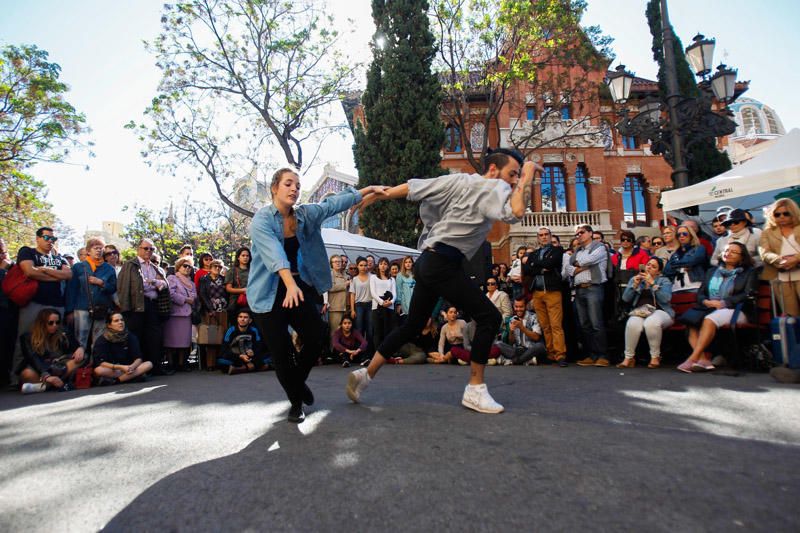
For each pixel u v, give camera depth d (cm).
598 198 2264
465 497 173
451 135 2305
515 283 860
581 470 199
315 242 332
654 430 268
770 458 212
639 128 970
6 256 727
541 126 2223
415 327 358
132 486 197
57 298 685
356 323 884
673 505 162
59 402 473
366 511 164
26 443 283
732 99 962
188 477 205
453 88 1855
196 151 1895
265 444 254
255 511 166
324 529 151
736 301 552
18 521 164
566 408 338
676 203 858
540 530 146
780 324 480
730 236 615
